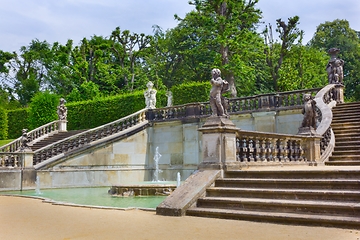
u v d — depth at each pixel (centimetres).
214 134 1102
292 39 4075
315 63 4650
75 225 787
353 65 5572
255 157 1242
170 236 671
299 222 794
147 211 1012
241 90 4228
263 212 864
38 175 2122
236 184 1023
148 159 2658
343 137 1778
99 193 1791
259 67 4300
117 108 3359
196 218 884
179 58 5347
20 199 1401
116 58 5928
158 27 6016
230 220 854
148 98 2745
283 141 1379
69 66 5509
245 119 2333
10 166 2048
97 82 5472
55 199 1498
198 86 3161
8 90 6188
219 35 3369
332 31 6216
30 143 2934
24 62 6241
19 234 693
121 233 698
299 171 988
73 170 2270
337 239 643
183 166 2519
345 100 4712
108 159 2438
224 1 3478
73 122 3572
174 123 2581
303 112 1561
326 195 862
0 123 3900
